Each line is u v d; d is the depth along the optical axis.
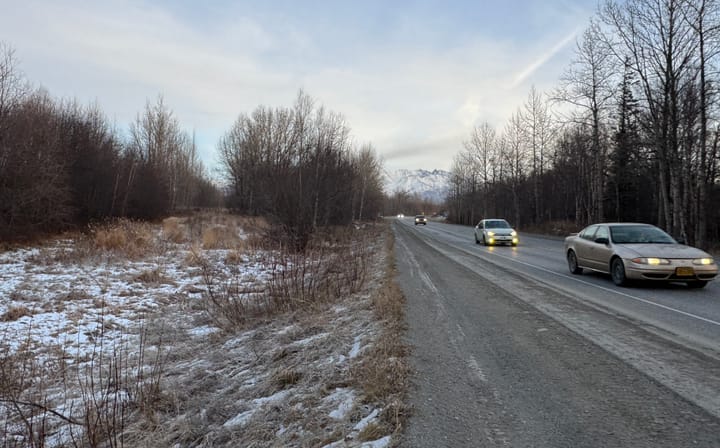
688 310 7.03
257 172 27.36
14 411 4.64
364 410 3.60
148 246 18.61
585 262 10.98
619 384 3.98
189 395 4.73
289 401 3.99
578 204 40.50
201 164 67.62
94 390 5.16
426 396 3.78
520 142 49.03
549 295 8.46
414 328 6.07
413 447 2.95
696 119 20.86
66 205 23.84
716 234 27.73
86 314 8.81
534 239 29.91
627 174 35.94
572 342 5.31
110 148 31.41
